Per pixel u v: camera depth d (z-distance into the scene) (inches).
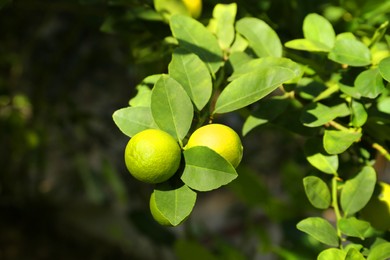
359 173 29.3
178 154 25.1
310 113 29.1
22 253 62.1
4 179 61.3
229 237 69.5
